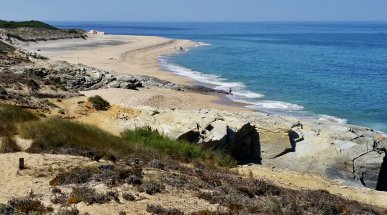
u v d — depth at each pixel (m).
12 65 44.69
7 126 21.09
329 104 46.44
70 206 11.81
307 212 14.10
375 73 70.94
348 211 14.96
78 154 18.02
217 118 28.25
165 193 13.87
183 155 21.91
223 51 104.94
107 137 21.06
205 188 15.10
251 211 12.83
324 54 103.12
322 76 66.38
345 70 74.19
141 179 14.69
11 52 53.38
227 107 43.06
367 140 27.09
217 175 17.44
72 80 44.66
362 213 15.28
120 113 30.05
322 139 27.25
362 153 25.80
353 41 158.00
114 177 14.38
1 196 12.61
